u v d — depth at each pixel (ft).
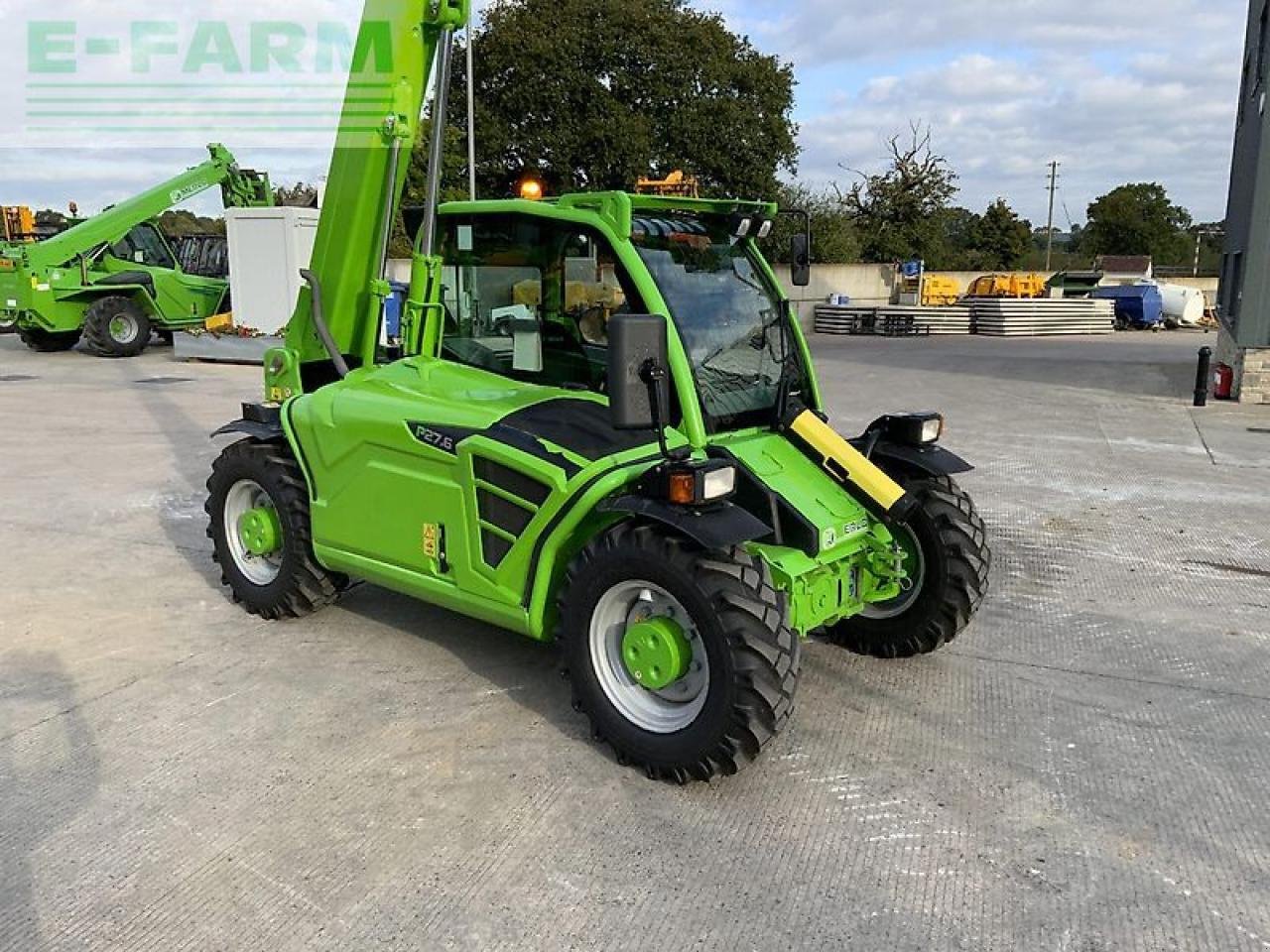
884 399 41.65
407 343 14.93
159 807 10.84
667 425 11.80
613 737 11.64
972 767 11.78
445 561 13.16
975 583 13.96
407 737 12.42
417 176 36.76
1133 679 14.21
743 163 93.45
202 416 35.58
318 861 9.89
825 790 11.23
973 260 163.84
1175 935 8.90
